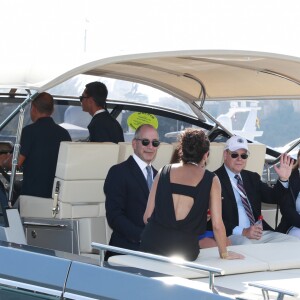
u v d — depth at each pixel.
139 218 15.12
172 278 11.21
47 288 11.77
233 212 16.23
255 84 17.94
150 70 17.66
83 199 15.70
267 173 19.70
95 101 18.12
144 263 12.82
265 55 14.03
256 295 11.16
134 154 15.41
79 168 15.57
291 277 12.73
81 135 20.50
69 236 15.48
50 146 16.44
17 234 14.15
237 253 13.55
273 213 17.92
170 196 13.01
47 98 16.61
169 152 16.72
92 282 11.47
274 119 36.19
